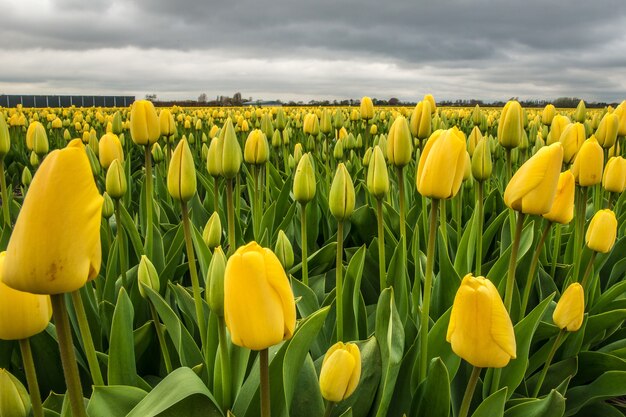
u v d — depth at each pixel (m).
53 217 0.99
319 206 5.21
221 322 1.94
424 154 2.12
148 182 3.47
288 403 1.93
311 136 7.05
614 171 3.23
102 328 3.08
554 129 4.52
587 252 3.76
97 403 1.87
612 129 4.36
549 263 3.96
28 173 5.72
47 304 1.37
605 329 3.28
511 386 2.49
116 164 3.13
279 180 6.07
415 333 2.74
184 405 1.82
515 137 3.38
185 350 2.50
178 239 3.97
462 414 1.68
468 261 3.40
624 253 4.05
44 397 2.80
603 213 2.76
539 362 3.04
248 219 5.25
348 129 10.68
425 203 3.73
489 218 5.11
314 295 2.94
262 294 1.27
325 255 4.16
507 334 1.42
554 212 2.38
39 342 2.75
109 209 3.48
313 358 2.75
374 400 2.28
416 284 2.93
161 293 3.54
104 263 3.93
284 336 1.36
